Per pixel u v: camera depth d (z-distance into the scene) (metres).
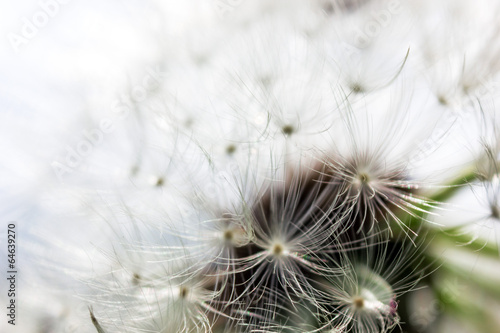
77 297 0.09
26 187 0.10
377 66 0.09
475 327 0.08
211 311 0.09
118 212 0.09
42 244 0.10
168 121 0.10
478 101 0.09
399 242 0.09
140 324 0.09
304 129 0.09
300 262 0.09
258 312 0.09
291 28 0.10
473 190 0.09
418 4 0.10
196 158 0.09
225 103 0.10
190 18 0.11
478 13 0.10
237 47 0.10
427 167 0.09
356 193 0.09
